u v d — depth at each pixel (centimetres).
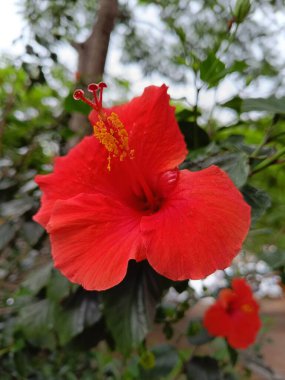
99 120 15
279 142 17
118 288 17
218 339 31
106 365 31
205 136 18
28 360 25
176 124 14
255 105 16
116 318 16
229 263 11
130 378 27
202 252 11
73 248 13
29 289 21
